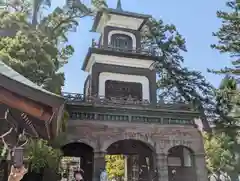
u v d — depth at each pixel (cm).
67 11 2189
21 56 1370
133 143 2480
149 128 2150
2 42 1413
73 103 1994
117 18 2844
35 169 1584
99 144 1983
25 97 328
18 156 398
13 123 443
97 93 2445
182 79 3181
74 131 1956
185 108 2314
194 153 2195
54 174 1655
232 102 2458
